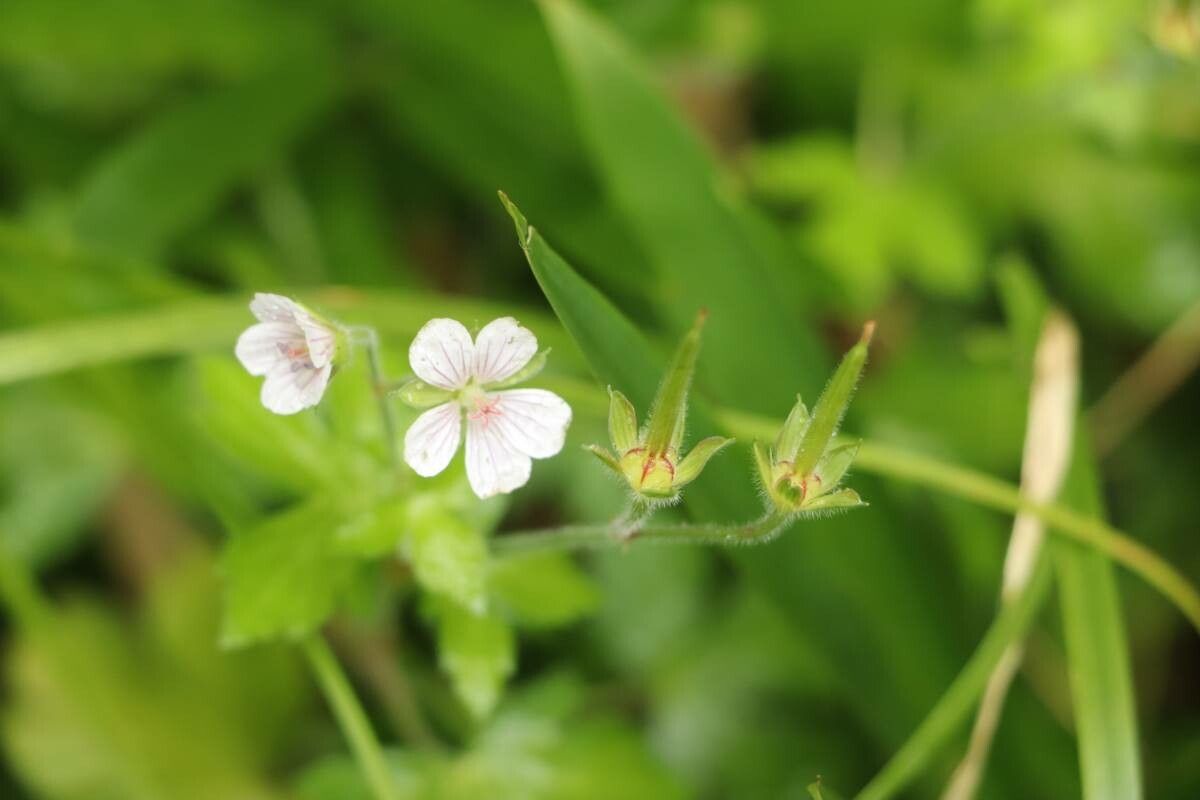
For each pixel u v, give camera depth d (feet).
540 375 1.26
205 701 1.33
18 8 1.35
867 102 1.58
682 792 1.21
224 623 1.13
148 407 1.27
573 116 1.44
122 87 1.49
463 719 1.31
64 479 1.34
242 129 1.40
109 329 1.20
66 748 1.31
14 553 1.32
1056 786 1.22
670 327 1.34
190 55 1.43
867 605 1.20
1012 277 1.26
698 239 1.23
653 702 1.33
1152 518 1.43
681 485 1.03
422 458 1.02
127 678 1.33
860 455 1.18
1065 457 1.20
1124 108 1.46
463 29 1.42
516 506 1.41
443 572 1.13
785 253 1.34
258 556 1.14
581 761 1.21
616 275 1.37
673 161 1.23
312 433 1.15
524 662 1.34
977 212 1.56
